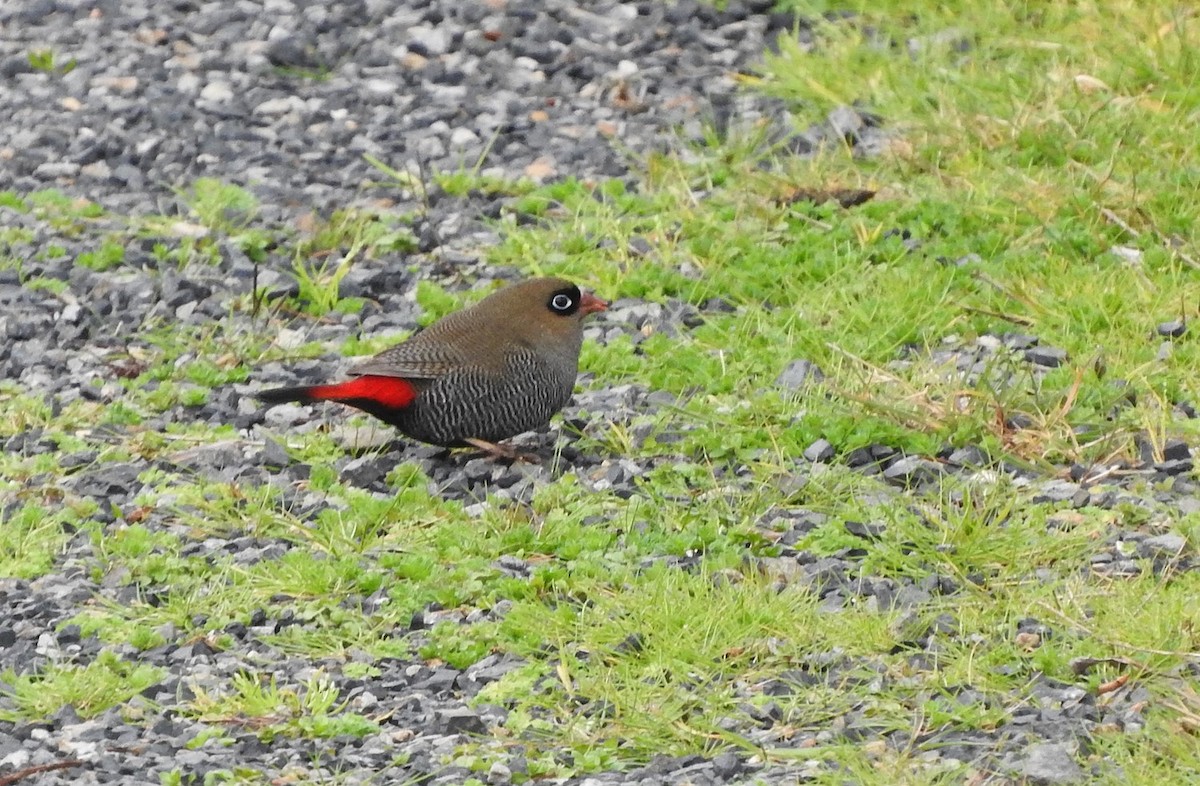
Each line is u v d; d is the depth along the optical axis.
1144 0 18.73
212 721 9.52
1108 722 9.15
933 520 11.25
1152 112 16.98
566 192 16.70
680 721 9.44
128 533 11.24
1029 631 10.08
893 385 13.08
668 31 19.92
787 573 10.80
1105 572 10.68
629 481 12.08
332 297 14.95
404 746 9.35
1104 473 11.91
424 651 10.14
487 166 17.45
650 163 16.97
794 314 14.16
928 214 15.63
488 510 11.57
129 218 16.39
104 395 13.46
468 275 15.42
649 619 10.21
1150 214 15.41
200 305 14.87
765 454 12.28
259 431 12.91
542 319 12.39
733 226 15.77
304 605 10.58
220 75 19.20
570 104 18.61
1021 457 12.20
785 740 9.28
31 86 18.98
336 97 18.78
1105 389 12.86
